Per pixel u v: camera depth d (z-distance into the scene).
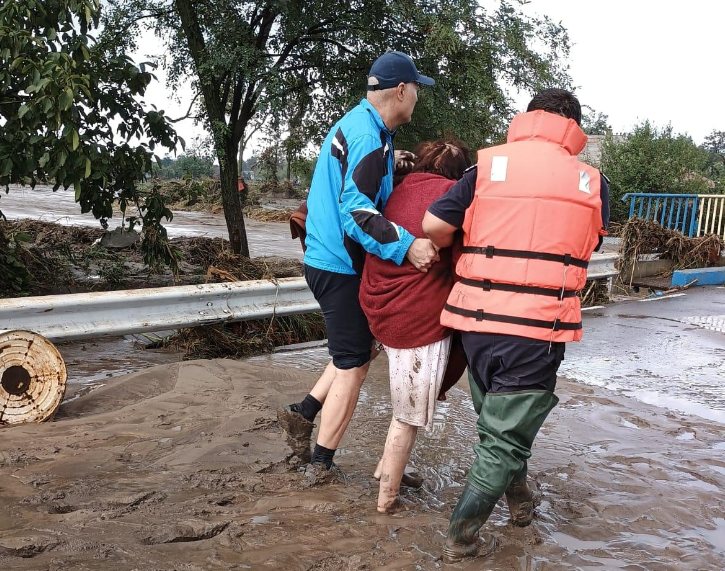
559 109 2.88
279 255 14.55
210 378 5.30
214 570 2.64
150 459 3.81
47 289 8.55
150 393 5.12
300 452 3.70
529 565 2.82
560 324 2.73
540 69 9.46
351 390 3.55
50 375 4.47
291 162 12.32
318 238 3.39
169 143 7.80
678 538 3.14
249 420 4.44
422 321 3.06
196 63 9.66
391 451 3.20
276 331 7.04
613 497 3.54
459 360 3.21
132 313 5.73
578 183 2.72
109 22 9.70
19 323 5.13
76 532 2.88
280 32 9.84
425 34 9.31
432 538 3.01
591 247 2.80
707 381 5.97
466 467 3.91
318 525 3.09
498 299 2.74
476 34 9.24
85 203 7.62
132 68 7.18
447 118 9.17
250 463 3.77
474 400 3.19
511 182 2.73
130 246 12.44
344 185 3.19
